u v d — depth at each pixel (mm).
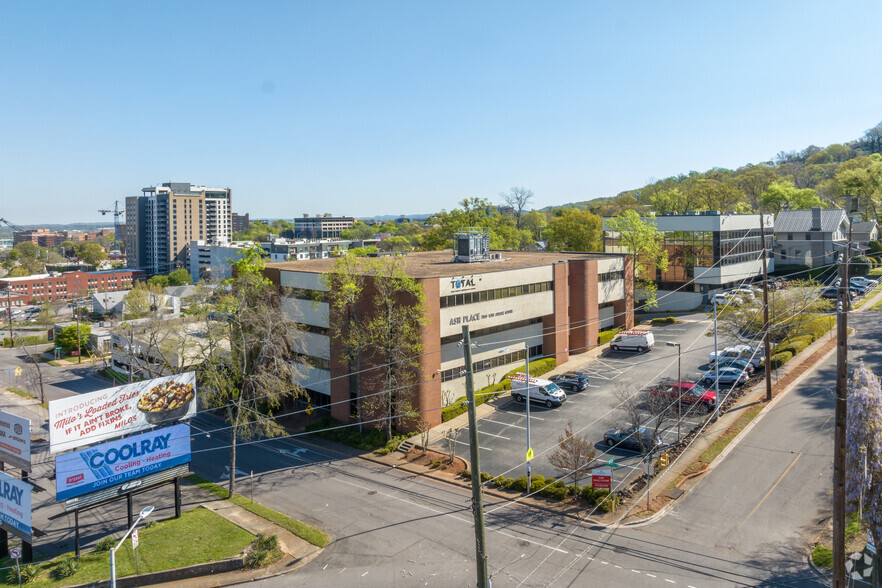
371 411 44156
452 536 30188
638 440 36219
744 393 46000
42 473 43375
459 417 47531
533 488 34188
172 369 48594
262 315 41281
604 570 25859
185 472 34562
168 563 28750
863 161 130375
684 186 172500
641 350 61625
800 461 34312
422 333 44875
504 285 53281
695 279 81562
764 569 25000
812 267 93000
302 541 30766
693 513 30156
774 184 121125
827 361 50781
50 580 27844
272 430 41281
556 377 53094
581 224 95688
